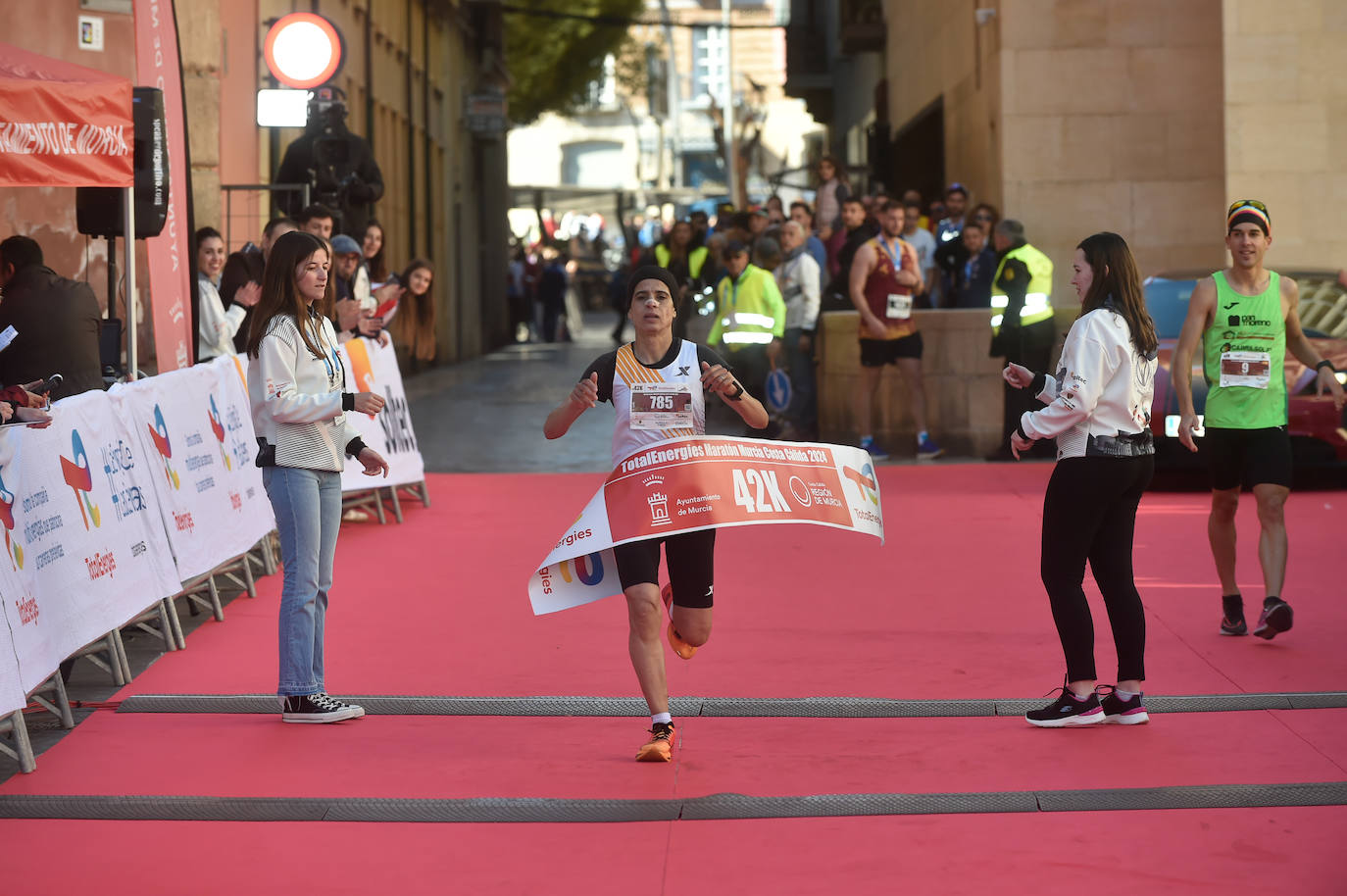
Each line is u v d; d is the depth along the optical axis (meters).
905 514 28.56
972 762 14.33
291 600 16.11
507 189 103.62
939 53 59.66
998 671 17.73
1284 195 40.25
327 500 16.58
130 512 18.08
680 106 197.88
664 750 14.38
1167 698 16.41
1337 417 29.17
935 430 37.16
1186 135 47.09
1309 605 20.67
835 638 19.31
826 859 11.90
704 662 18.23
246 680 17.72
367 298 29.47
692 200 155.88
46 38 31.61
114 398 17.92
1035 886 11.30
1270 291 18.94
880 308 35.94
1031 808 12.99
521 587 22.64
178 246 25.36
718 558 24.59
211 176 36.59
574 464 36.94
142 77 24.95
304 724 15.91
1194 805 12.99
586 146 198.25
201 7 36.19
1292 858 11.77
